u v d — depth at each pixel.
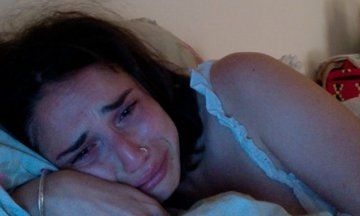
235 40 1.39
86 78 0.68
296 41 1.63
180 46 1.02
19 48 0.71
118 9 1.08
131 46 0.79
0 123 0.75
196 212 0.63
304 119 0.68
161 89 0.78
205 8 1.29
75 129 0.66
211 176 0.81
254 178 0.76
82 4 0.97
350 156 0.66
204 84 0.76
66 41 0.73
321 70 1.56
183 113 0.79
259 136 0.74
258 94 0.71
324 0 1.74
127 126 0.68
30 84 0.68
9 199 0.62
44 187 0.65
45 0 0.95
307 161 0.69
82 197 0.63
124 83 0.70
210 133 0.80
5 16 0.90
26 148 0.71
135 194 0.65
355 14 1.92
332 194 0.69
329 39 1.78
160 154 0.69
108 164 0.67
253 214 0.62
